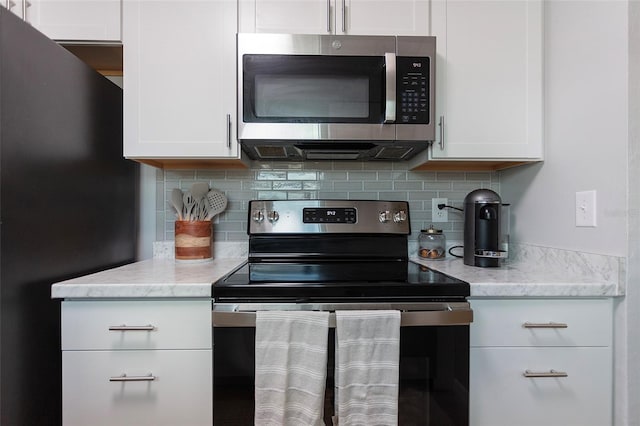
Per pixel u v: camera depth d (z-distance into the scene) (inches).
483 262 50.2
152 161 57.2
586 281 39.7
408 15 49.3
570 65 45.1
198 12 48.3
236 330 37.6
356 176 63.0
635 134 37.3
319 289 38.1
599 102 40.7
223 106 48.4
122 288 37.4
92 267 49.6
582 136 43.2
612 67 39.0
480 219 50.6
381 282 39.8
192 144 48.4
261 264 50.0
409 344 38.1
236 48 48.3
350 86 47.9
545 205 50.4
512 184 59.2
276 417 35.3
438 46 49.4
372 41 47.6
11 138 36.0
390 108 46.6
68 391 37.3
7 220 35.5
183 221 55.4
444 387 38.3
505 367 39.3
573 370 39.3
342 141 49.1
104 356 37.5
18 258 37.0
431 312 37.0
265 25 48.7
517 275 43.8
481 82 49.7
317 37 47.3
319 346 35.4
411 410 38.0
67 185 44.4
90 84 49.3
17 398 37.0
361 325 35.6
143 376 37.6
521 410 39.3
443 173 63.5
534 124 50.2
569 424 39.3
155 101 48.1
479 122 49.8
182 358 37.9
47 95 40.9
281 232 53.8
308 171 62.7
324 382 35.3
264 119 47.2
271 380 35.6
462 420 38.5
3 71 35.0
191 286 37.7
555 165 48.0
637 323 37.9
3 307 35.2
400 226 55.1
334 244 54.0
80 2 47.7
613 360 39.4
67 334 37.4
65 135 44.0
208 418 37.9
